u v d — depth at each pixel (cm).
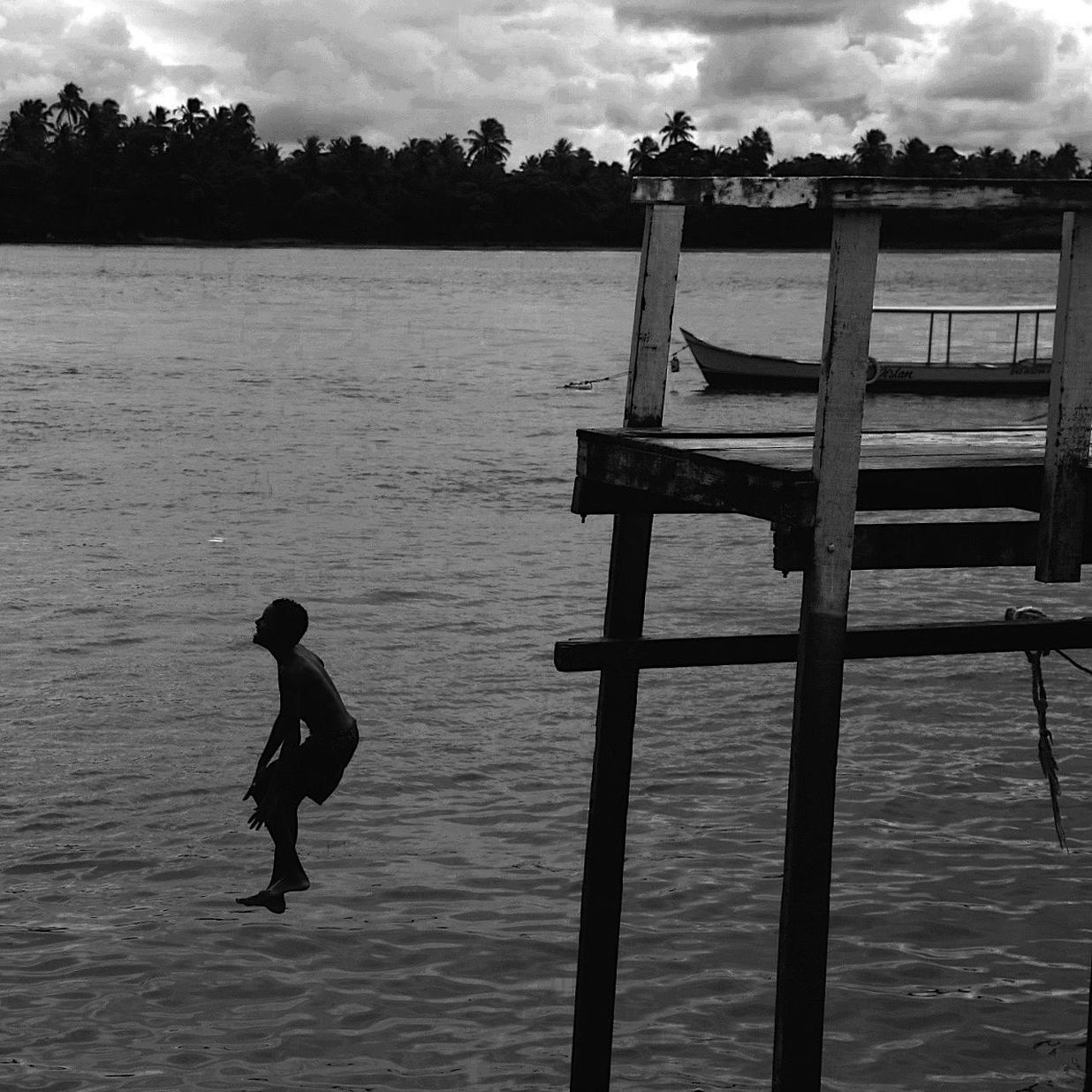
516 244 18875
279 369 4653
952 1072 771
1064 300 503
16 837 1048
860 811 1102
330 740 773
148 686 1391
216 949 888
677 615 1708
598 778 641
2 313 7338
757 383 4250
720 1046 790
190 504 2320
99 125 18775
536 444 3048
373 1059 776
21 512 2244
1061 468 512
